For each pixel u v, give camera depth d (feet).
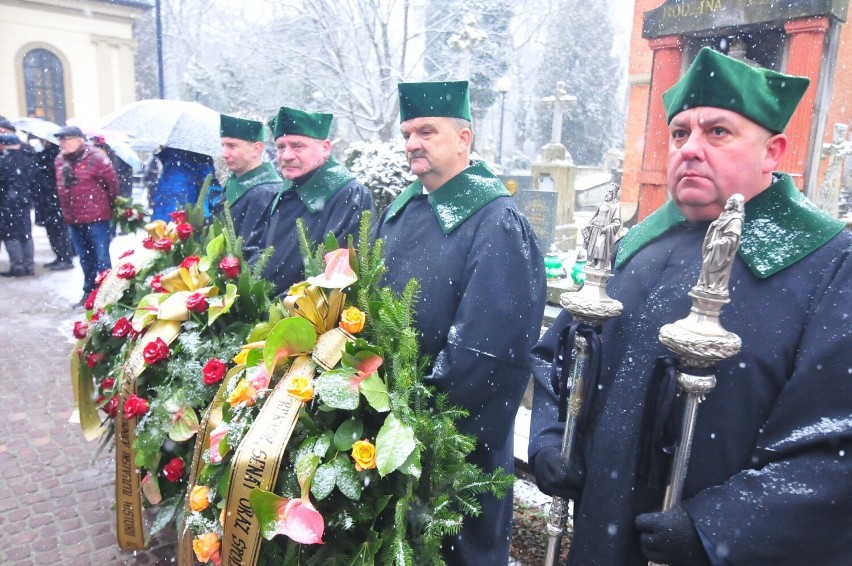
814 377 3.50
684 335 3.53
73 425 12.01
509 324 6.05
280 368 5.52
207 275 8.23
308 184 10.30
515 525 8.36
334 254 5.87
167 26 75.72
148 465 7.20
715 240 3.53
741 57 15.42
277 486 5.04
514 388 6.19
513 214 6.51
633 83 26.07
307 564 5.00
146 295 8.82
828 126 19.75
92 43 64.54
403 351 5.42
